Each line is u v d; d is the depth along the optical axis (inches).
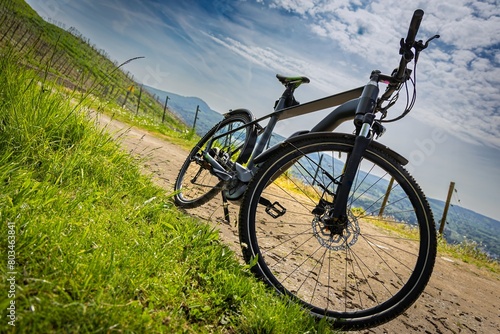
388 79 82.9
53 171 84.2
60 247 52.2
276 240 126.2
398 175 75.0
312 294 88.5
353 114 84.5
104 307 43.7
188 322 53.9
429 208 72.1
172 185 144.9
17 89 96.7
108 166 103.5
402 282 129.0
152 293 54.2
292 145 80.7
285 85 108.9
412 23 74.0
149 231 75.0
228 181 99.9
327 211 78.3
